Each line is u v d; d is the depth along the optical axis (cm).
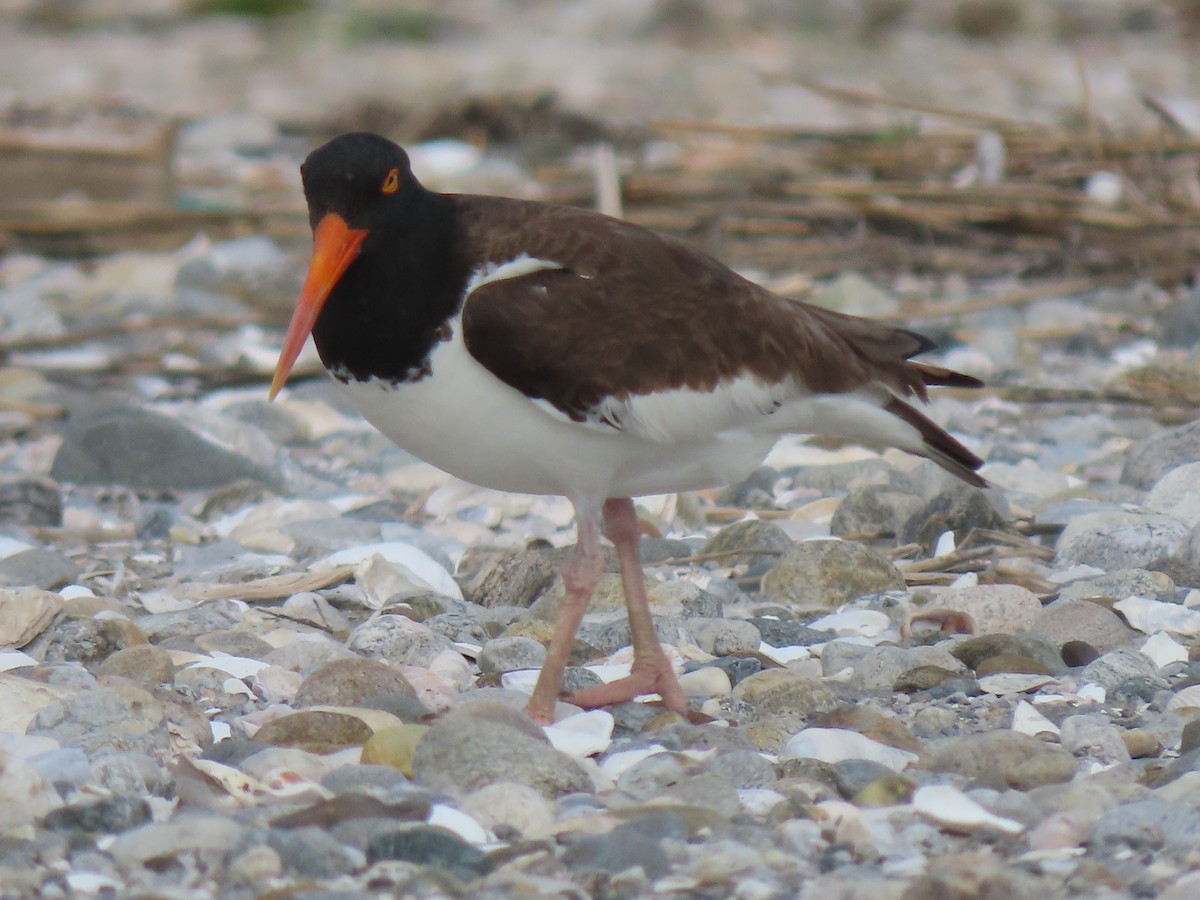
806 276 2086
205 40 4053
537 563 1120
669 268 879
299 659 960
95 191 2489
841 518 1248
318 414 1644
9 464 1518
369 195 827
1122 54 3772
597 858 660
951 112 2203
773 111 3067
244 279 2180
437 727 768
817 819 710
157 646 971
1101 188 2170
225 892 642
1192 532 1109
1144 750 811
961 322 1903
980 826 698
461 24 4194
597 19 4216
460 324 836
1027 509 1272
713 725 839
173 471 1445
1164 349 1786
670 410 860
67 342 1859
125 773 751
